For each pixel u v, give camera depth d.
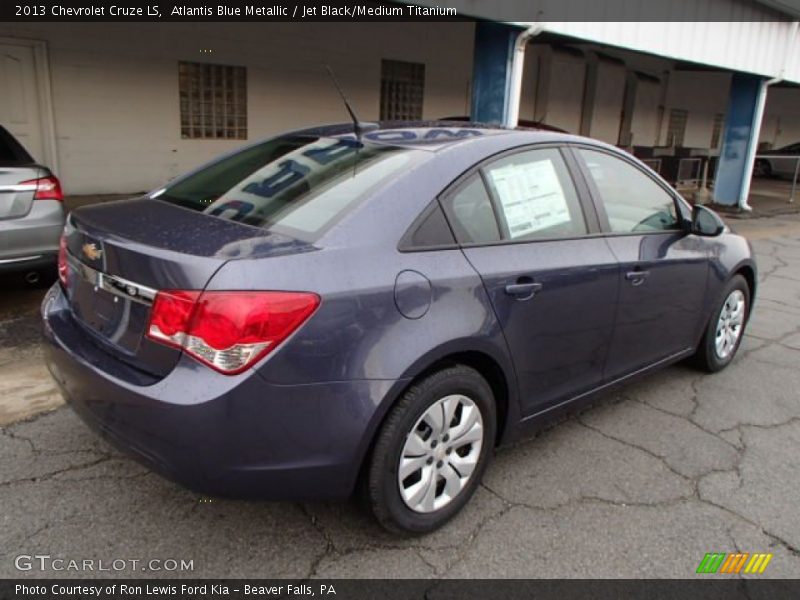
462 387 2.55
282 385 2.10
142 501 2.70
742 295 4.43
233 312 2.03
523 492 2.92
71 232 2.67
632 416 3.72
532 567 2.46
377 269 2.29
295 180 2.70
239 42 11.19
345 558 2.45
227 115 11.41
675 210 3.80
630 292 3.29
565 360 3.03
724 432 3.57
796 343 5.13
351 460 2.27
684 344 3.97
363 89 13.20
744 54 11.33
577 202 3.14
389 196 2.45
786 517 2.83
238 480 2.14
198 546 2.47
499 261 2.67
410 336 2.33
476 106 7.70
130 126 10.38
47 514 2.59
